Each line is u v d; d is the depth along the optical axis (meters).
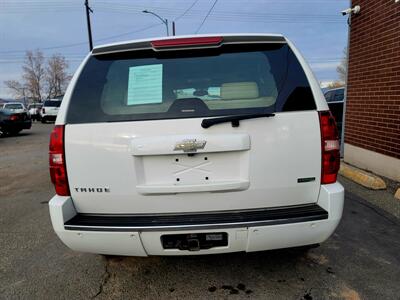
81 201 2.41
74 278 2.96
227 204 2.35
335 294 2.60
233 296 2.61
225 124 2.27
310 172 2.36
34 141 13.88
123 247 2.35
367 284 2.72
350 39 6.70
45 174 7.41
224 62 2.50
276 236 2.29
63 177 2.38
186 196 2.34
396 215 4.13
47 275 3.03
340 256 3.18
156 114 2.32
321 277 2.84
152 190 2.31
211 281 2.83
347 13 6.71
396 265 3.00
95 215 2.42
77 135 2.35
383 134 5.63
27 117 16.27
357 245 3.39
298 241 2.34
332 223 2.33
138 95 2.41
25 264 3.24
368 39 6.03
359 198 4.76
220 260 3.15
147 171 2.33
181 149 2.26
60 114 2.40
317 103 2.36
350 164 6.75
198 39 2.49
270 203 2.37
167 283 2.82
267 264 3.06
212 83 2.44
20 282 2.93
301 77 2.41
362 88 6.30
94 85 2.46
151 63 2.51
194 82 2.44
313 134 2.33
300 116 2.32
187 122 2.28
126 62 2.54
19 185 6.46
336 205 2.33
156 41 2.50
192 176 2.32
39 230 4.09
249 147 2.29
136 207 2.38
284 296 2.59
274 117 2.30
